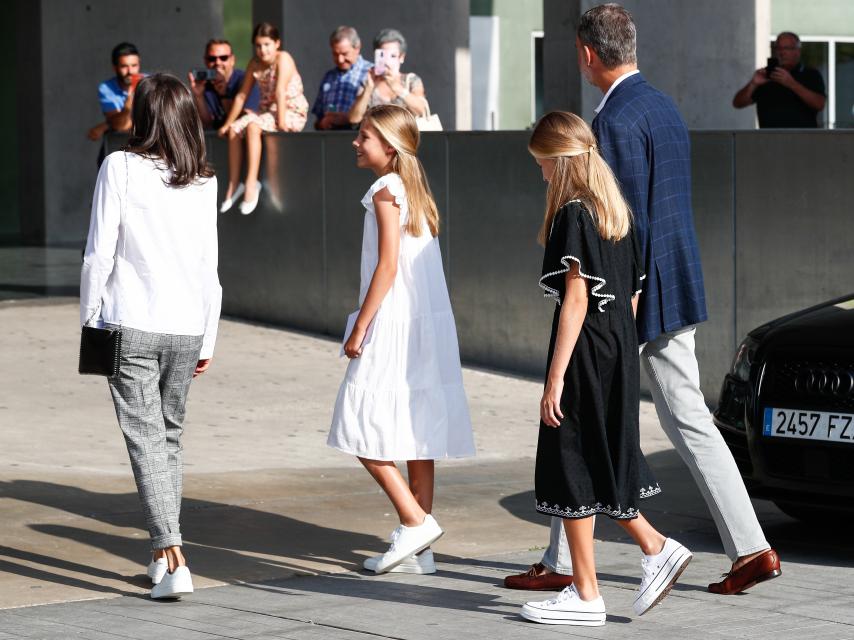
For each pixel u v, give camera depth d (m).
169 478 9.35
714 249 16.95
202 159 9.41
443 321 10.08
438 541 11.02
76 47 36.41
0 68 38.19
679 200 9.42
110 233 9.12
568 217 8.43
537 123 8.68
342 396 10.01
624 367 8.54
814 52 43.16
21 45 36.44
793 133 16.25
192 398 17.39
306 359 20.05
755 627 8.55
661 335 9.46
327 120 21.66
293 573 9.98
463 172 19.72
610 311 8.52
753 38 24.84
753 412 10.41
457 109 31.55
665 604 9.12
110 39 36.84
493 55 41.25
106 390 17.44
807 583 9.70
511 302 19.30
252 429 15.70
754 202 16.61
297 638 8.28
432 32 29.95
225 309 23.69
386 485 9.95
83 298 9.14
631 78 9.45
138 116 9.32
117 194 9.13
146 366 9.33
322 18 28.33
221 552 10.55
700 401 9.48
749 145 16.59
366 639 8.27
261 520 11.58
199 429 15.66
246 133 22.47
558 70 23.77
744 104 21.44
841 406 10.02
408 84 20.75
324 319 21.88
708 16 24.59
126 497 12.21
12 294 25.22
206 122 23.23
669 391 9.49
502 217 19.27
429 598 9.27
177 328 9.31
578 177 8.50
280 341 21.39
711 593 9.41
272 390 17.92
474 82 41.06
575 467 8.51
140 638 8.27
